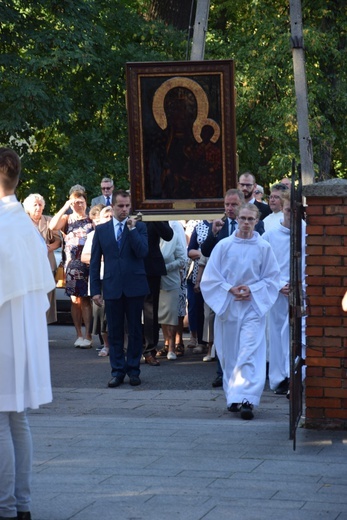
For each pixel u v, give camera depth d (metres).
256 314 10.84
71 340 17.94
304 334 10.48
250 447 8.82
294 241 8.65
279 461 8.28
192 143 14.73
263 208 14.34
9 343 6.57
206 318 14.73
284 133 30.81
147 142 14.76
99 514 6.81
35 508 6.96
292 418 8.65
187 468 8.05
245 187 13.84
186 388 12.63
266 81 31.14
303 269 10.80
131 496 7.23
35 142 32.78
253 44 31.70
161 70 14.68
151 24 33.16
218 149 14.70
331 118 32.62
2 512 6.51
